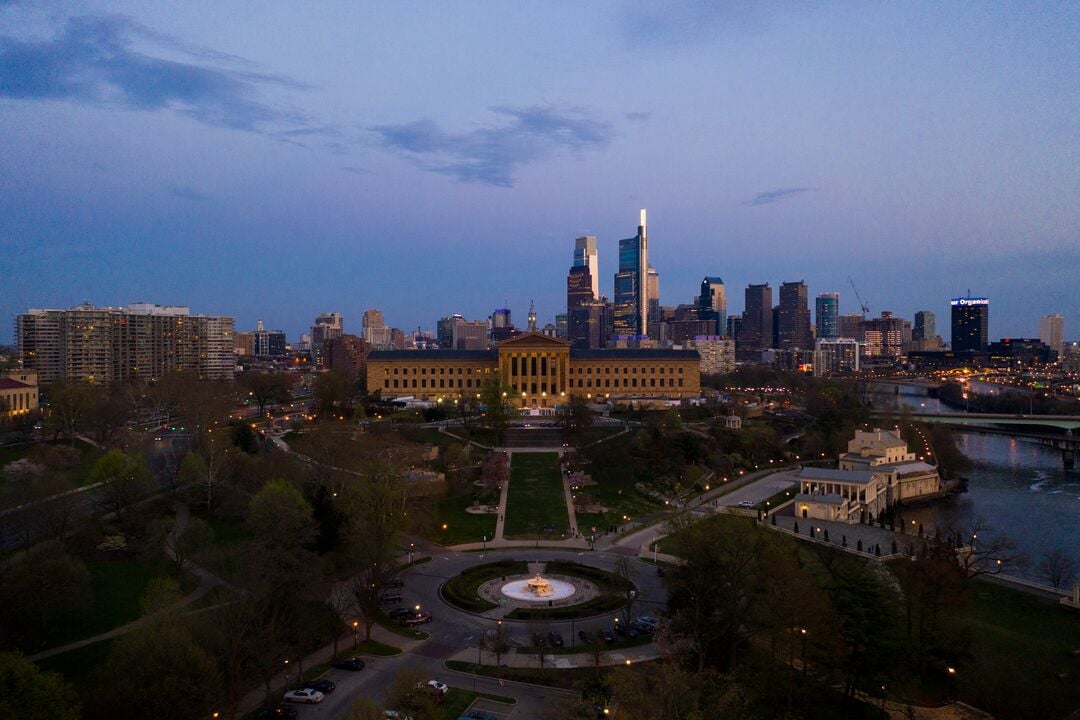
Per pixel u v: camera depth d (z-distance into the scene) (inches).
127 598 5206.7
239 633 3873.0
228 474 7795.3
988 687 4170.8
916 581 4690.0
